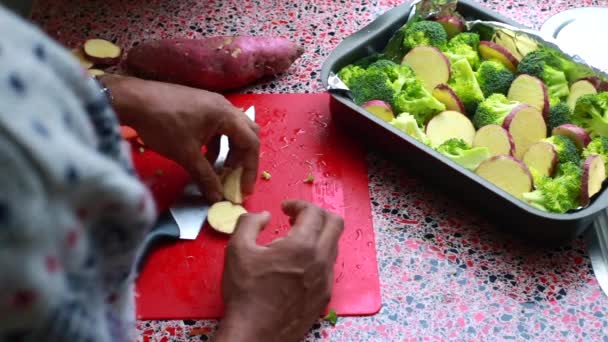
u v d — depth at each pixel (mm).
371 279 704
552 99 869
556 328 671
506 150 803
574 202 751
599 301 693
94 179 264
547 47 885
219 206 746
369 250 731
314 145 836
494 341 660
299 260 616
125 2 1010
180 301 682
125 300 354
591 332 668
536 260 725
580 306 688
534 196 741
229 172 767
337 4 1024
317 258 624
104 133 295
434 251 732
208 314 673
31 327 257
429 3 922
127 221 292
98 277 298
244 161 756
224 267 644
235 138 734
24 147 240
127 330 364
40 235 248
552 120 846
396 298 691
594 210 690
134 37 960
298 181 799
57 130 255
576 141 807
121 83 707
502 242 740
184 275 703
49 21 978
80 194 263
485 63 897
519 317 679
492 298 694
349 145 836
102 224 287
